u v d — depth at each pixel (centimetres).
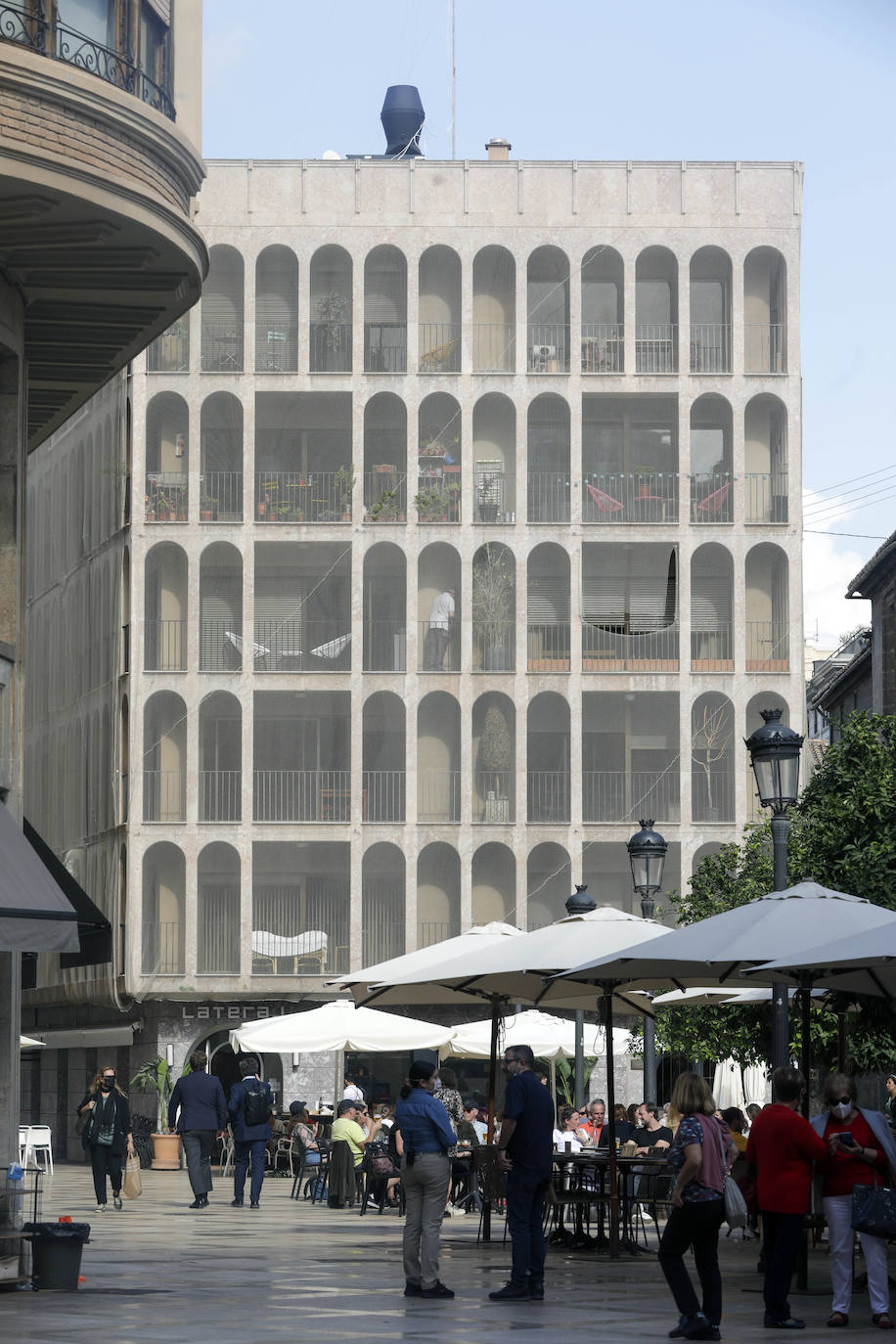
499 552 6297
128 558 6228
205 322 6431
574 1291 1819
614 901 6281
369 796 6203
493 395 6347
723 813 6272
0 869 1736
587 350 6425
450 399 6362
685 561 6312
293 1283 1867
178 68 2220
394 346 6450
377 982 2344
